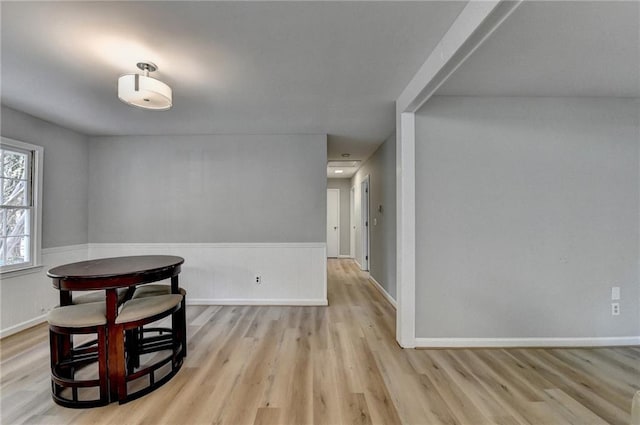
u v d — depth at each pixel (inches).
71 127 140.0
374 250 199.8
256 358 94.8
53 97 104.8
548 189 103.4
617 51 75.1
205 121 132.9
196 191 154.3
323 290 153.1
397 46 74.7
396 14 62.7
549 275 103.5
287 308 147.5
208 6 59.6
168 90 82.3
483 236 103.7
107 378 72.1
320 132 151.3
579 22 63.6
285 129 145.9
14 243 118.1
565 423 66.2
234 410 69.9
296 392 76.9
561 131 103.4
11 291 113.9
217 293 153.6
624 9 59.4
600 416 68.5
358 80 93.1
